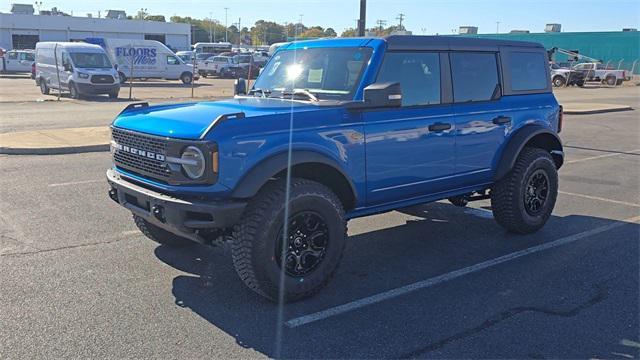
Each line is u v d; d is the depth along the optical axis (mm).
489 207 7875
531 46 6684
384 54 5164
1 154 11148
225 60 45531
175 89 31391
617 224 7129
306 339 4039
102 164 10281
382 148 5066
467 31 60625
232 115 4281
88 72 24203
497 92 6172
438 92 5602
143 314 4359
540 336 4137
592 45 62375
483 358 3820
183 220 4270
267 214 4328
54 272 5152
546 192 6629
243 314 4410
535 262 5691
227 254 5719
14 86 31531
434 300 4746
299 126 4535
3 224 6570
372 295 4828
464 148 5797
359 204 5086
